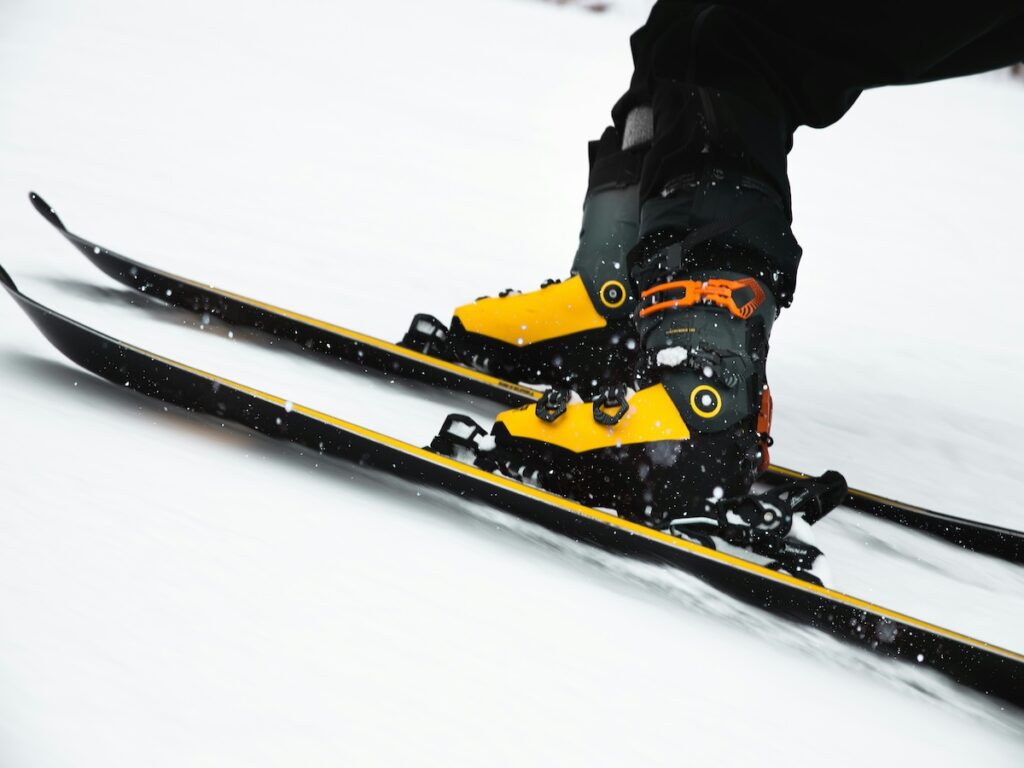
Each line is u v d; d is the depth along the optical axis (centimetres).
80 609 97
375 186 473
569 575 124
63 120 474
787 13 135
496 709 96
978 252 559
